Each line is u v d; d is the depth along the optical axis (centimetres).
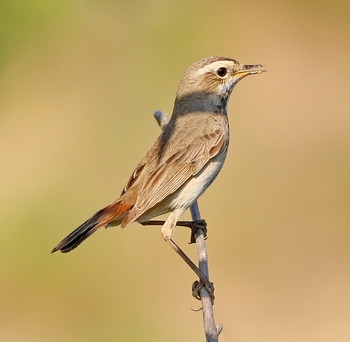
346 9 2016
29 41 1780
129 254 1477
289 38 1961
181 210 982
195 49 1883
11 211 1563
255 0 2009
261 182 1639
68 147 1684
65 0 1786
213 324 898
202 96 1032
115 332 1419
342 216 1595
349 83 1872
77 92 1784
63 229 1545
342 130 1761
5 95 1766
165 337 1393
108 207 952
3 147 1703
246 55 1911
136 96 1786
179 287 1439
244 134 1747
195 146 984
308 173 1661
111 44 1825
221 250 1539
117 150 1675
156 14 1878
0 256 1510
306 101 1830
